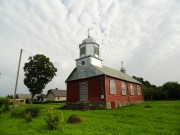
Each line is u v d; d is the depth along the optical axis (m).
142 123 14.64
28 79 56.97
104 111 22.91
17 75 30.34
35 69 57.53
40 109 19.95
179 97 52.94
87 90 29.72
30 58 59.06
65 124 13.84
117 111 22.78
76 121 14.59
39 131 11.55
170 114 19.55
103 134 10.66
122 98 32.41
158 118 17.16
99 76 28.69
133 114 19.55
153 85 78.69
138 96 41.16
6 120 16.98
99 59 33.12
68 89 32.94
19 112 19.78
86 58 31.70
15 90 29.42
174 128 12.92
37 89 57.53
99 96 27.70
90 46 32.50
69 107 28.89
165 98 54.81
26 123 14.70
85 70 31.12
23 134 10.78
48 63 59.66
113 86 30.11
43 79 58.84
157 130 12.07
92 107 27.70
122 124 14.05
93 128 12.32
